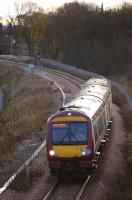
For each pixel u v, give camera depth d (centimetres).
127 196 2916
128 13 14525
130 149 3941
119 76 10875
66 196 3039
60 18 17300
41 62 14700
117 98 7456
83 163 3359
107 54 12775
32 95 8006
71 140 3378
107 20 14512
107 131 4656
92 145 3362
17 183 3234
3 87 10769
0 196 3016
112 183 3225
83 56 13612
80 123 3391
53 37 16700
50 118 3441
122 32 13700
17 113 6319
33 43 18538
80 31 14975
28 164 3747
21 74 12144
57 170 3428
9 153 4112
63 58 14838
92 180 3369
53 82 9800
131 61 12044
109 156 3991
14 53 19400
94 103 3988
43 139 4666
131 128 5316
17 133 4903
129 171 3412
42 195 3053
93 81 5947
